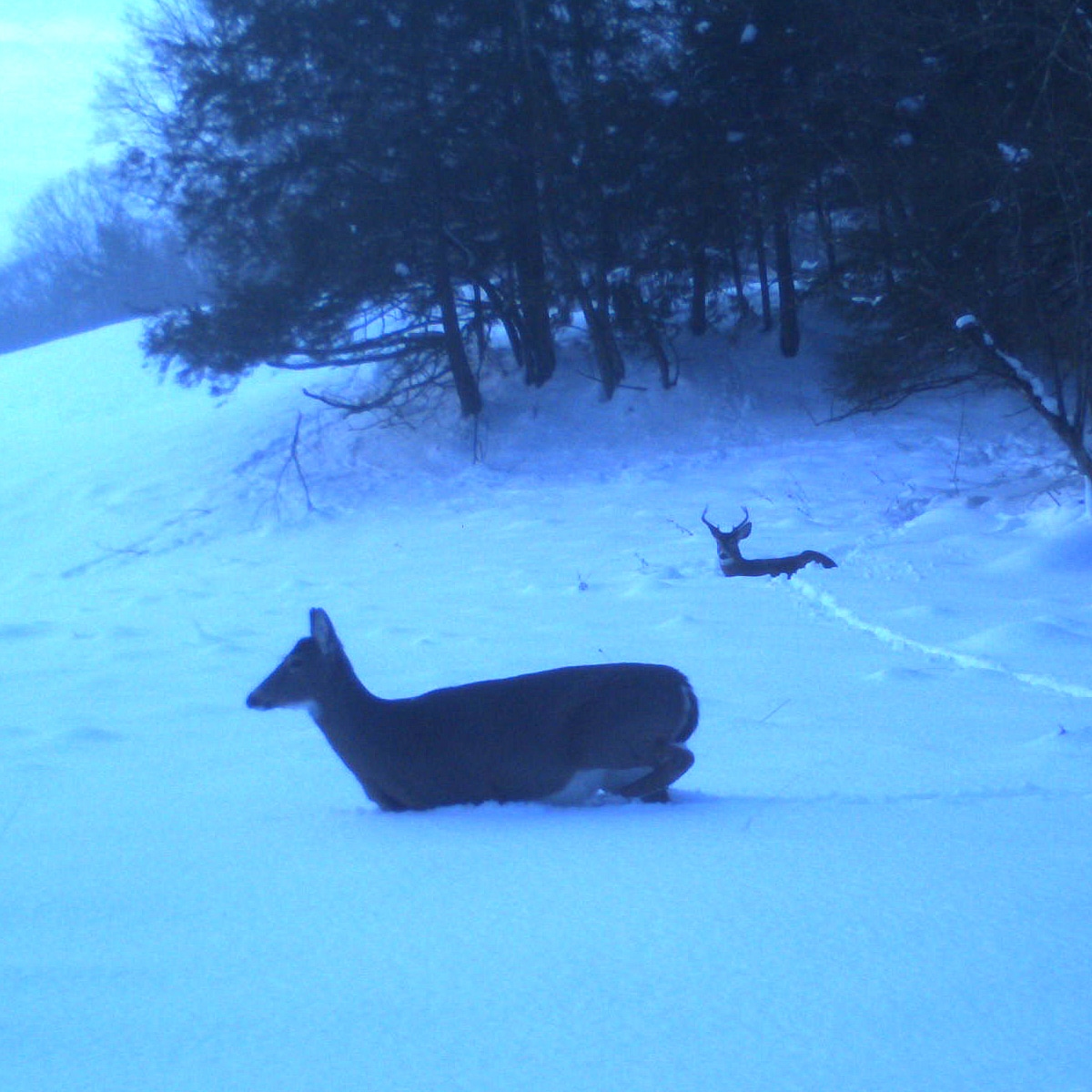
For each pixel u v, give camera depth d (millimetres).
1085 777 6355
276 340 28312
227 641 13492
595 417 29766
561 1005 3562
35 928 4531
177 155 28812
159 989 3859
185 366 34469
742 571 15734
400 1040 3395
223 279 29734
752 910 4266
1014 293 20562
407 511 26031
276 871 5113
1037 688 9281
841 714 8438
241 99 27703
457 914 4398
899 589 13969
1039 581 14242
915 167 22203
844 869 4684
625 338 30656
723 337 32000
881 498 21953
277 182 27938
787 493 23062
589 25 27953
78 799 6867
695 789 6496
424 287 30000
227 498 28672
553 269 29609
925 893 4387
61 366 47000
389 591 17125
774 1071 3143
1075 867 4637
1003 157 19328
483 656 11367
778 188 26219
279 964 4016
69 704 10211
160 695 10461
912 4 22359
